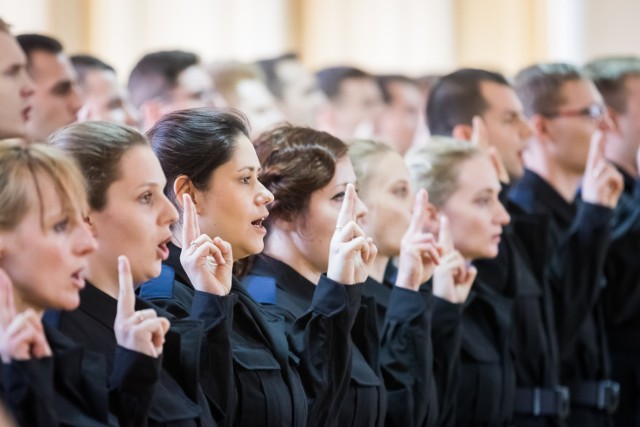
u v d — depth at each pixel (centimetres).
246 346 809
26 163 657
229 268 773
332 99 1625
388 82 1662
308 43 2111
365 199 989
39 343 633
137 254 730
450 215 1067
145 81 1289
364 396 877
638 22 2152
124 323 686
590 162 1188
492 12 2259
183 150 816
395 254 1000
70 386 666
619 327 1292
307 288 906
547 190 1295
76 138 727
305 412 823
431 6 2188
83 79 1248
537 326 1152
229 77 1420
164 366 743
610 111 1372
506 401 1098
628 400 1291
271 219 909
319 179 896
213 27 1886
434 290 999
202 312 760
